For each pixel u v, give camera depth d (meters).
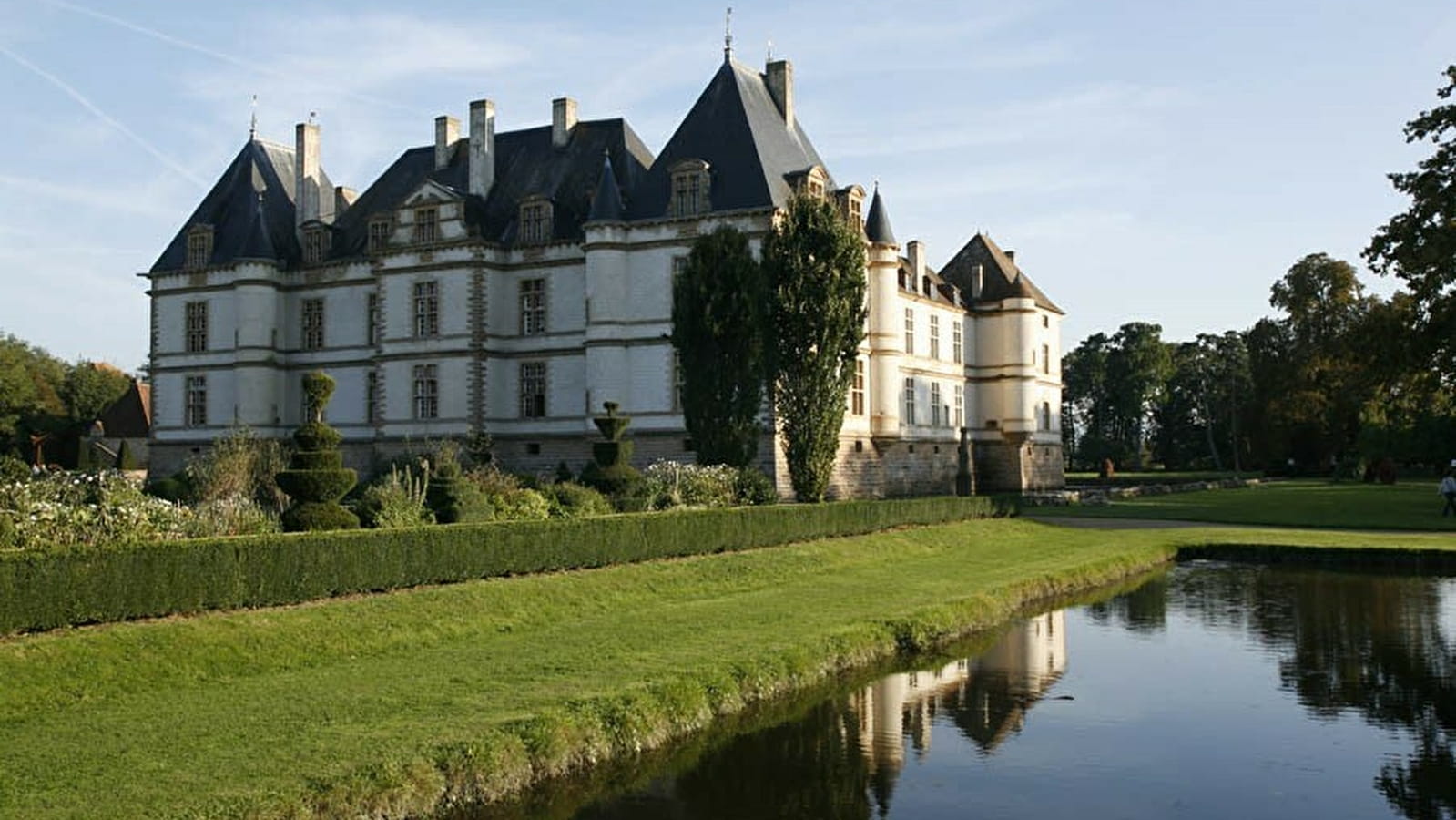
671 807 13.50
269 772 11.80
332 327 59.97
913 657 21.80
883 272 54.16
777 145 51.62
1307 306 88.62
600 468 36.53
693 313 40.62
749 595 25.75
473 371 53.00
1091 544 38.25
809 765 15.11
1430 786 14.53
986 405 72.19
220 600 18.62
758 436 41.47
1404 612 26.80
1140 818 13.42
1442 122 42.09
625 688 15.84
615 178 51.72
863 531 36.75
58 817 10.37
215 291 62.16
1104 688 19.59
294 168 66.75
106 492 21.33
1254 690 19.50
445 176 59.38
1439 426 80.44
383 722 13.88
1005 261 74.88
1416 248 42.56
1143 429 129.88
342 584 20.62
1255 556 37.09
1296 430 91.81
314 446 25.36
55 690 14.88
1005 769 15.16
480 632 20.59
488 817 12.75
